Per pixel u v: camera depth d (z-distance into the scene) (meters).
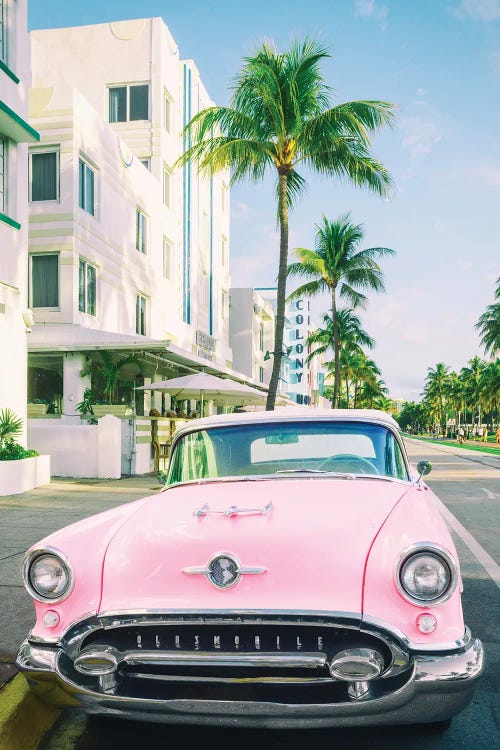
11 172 13.25
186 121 28.09
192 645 2.67
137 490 12.63
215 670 2.66
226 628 2.66
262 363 46.25
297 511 3.06
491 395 70.00
